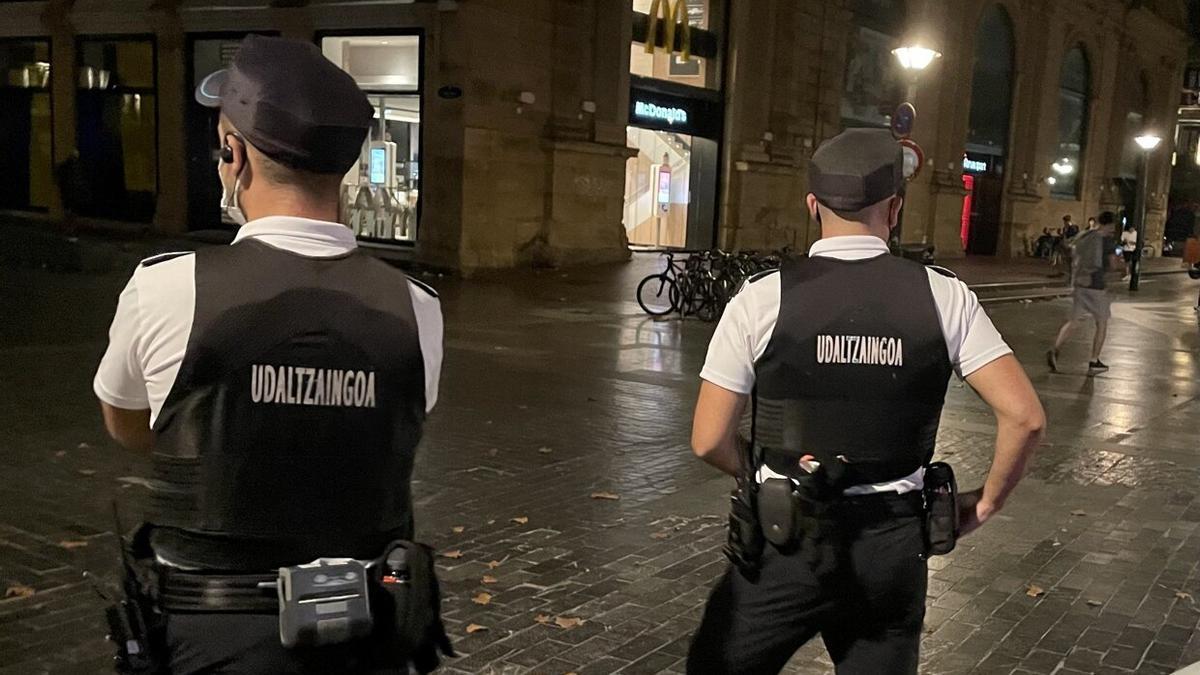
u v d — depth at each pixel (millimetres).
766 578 2277
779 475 2268
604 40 22422
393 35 20062
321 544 1628
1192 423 9352
